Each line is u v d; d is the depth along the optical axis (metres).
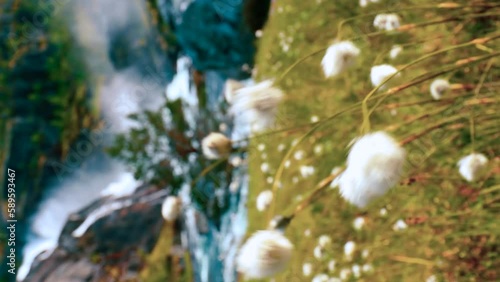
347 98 2.15
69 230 5.82
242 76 5.40
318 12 3.18
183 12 5.34
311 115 2.34
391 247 1.32
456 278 1.12
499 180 1.06
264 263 0.53
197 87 5.91
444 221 1.14
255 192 3.13
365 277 1.39
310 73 2.72
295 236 1.94
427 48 1.46
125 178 6.34
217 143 0.79
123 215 5.57
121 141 4.60
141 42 6.77
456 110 0.97
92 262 5.37
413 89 1.34
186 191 4.30
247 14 5.18
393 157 0.50
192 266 4.49
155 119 4.54
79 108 6.88
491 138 1.04
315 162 2.12
